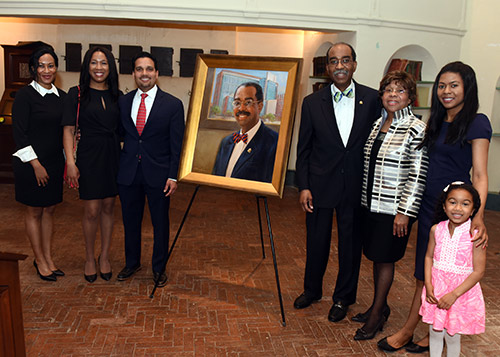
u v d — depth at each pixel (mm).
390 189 2879
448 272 2520
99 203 3836
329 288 4012
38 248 3904
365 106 3178
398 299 3863
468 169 2656
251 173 3268
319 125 3252
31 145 3609
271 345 3053
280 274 4312
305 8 6508
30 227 3846
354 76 6773
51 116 3650
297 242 5320
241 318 3410
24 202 3711
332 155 3229
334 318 3391
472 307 2510
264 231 5711
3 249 4719
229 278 4176
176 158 3703
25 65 7918
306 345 3068
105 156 3691
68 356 2838
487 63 7129
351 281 3436
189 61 8734
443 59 7219
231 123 3367
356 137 3170
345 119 3238
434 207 2709
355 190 3225
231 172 3340
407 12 6855
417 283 2916
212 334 3164
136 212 3943
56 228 5496
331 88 3268
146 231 5504
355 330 3287
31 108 3588
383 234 2943
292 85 3162
